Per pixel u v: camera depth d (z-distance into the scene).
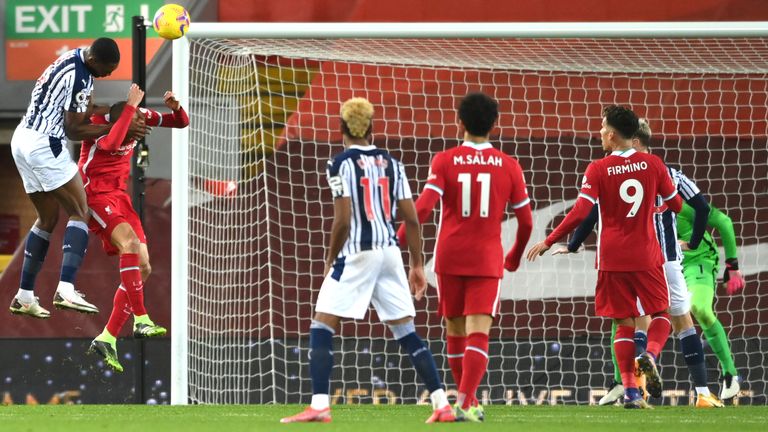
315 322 18.98
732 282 29.27
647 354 23.61
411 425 18.83
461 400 19.33
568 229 23.27
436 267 19.42
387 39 31.17
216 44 33.31
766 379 32.53
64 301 24.91
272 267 33.03
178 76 30.02
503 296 32.88
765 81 33.44
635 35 29.77
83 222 25.16
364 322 32.62
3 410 24.78
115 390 33.03
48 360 33.12
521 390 32.66
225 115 33.41
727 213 33.41
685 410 25.36
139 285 25.69
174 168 29.59
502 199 19.28
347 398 32.53
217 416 22.30
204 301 32.53
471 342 19.23
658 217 26.53
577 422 20.81
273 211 33.22
